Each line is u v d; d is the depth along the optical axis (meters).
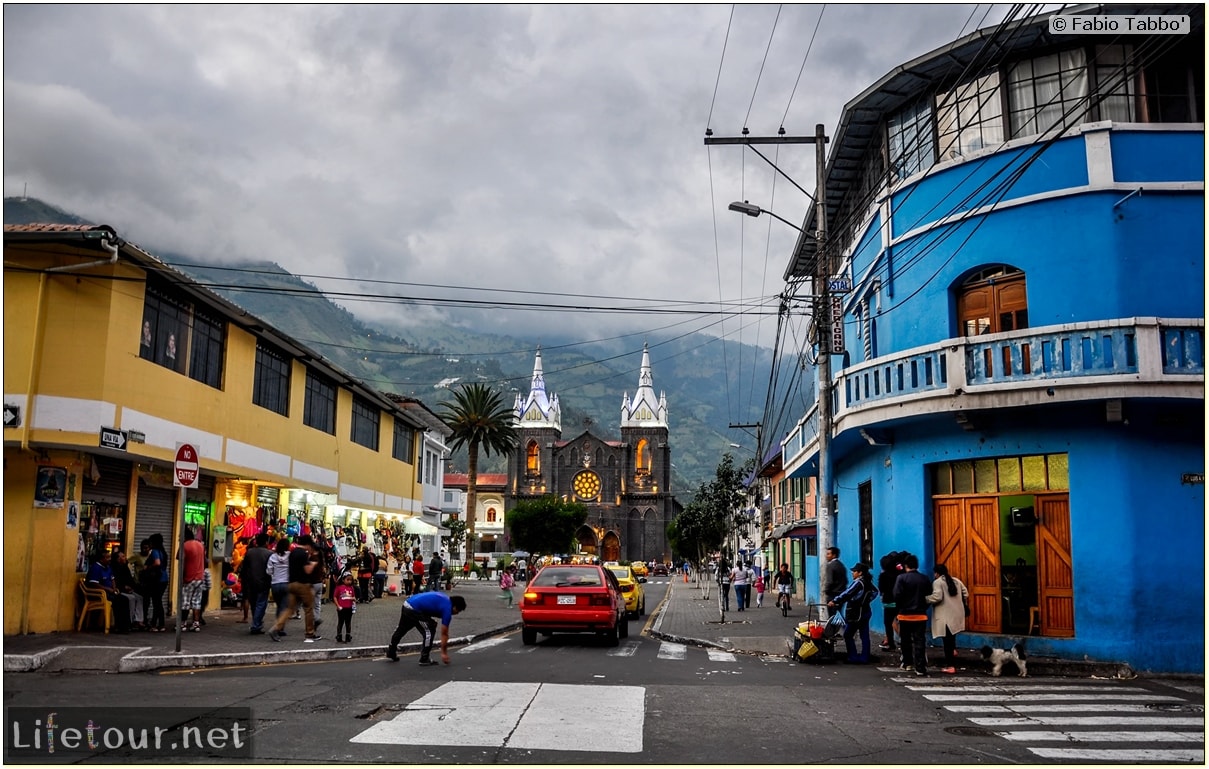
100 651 12.59
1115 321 13.38
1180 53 15.10
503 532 114.44
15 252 15.21
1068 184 14.76
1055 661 13.45
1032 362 13.96
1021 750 7.84
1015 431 14.88
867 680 12.56
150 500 18.67
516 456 112.62
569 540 88.81
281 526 24.34
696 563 62.50
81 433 15.23
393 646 13.47
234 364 21.33
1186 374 13.05
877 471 18.62
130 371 16.55
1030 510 14.80
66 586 15.44
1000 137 16.06
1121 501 13.69
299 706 9.02
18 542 14.97
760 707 9.75
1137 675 13.10
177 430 18.36
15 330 15.09
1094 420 14.05
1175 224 14.23
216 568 21.09
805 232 24.98
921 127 17.88
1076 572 13.97
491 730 8.03
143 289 17.11
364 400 32.53
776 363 26.62
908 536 16.70
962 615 13.78
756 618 26.02
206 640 14.61
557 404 116.50
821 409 17.61
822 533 17.25
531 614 17.62
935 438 16.17
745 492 50.50
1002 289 15.59
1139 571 13.48
